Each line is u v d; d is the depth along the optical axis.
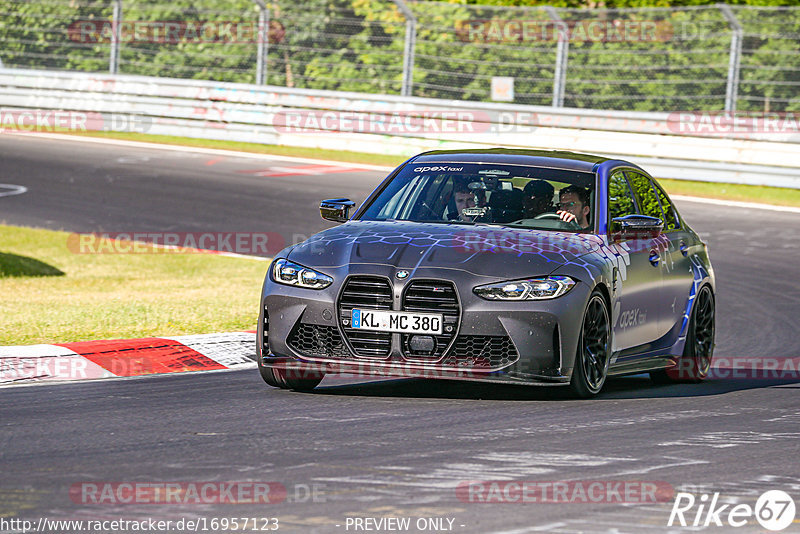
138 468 17.16
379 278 22.84
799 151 70.44
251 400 23.23
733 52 74.19
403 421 21.14
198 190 66.12
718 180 72.00
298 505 15.16
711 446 19.67
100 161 74.69
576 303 23.05
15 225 56.91
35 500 15.26
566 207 25.70
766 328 36.97
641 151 73.69
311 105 82.69
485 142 77.44
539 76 80.81
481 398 23.83
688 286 28.28
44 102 87.69
